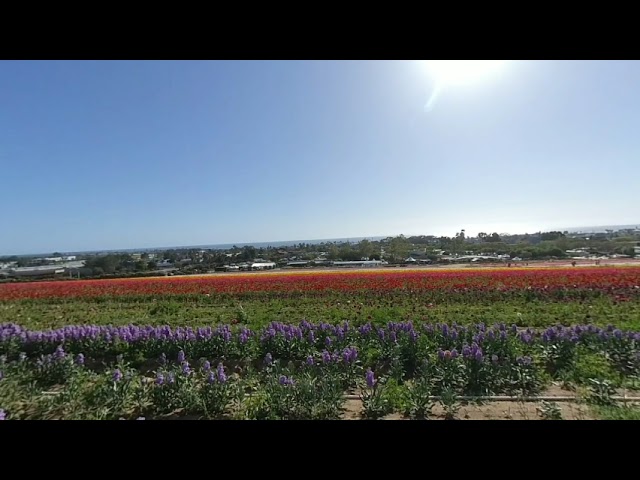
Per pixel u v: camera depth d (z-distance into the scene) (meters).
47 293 23.89
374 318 12.95
